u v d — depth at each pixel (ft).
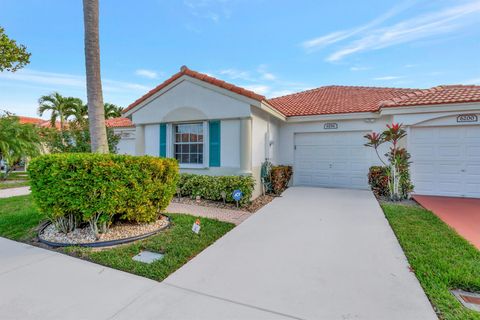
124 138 56.54
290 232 18.21
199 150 31.91
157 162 18.66
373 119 37.17
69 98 74.08
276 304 9.52
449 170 30.86
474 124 29.22
